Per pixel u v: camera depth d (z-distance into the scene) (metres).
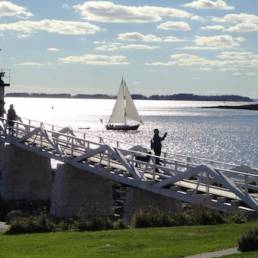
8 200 44.38
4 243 20.41
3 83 59.03
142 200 30.89
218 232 20.44
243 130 189.00
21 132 45.38
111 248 18.34
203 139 147.12
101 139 40.53
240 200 25.34
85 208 35.97
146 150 37.59
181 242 18.88
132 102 148.88
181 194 27.66
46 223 25.39
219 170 26.17
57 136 43.91
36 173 45.56
